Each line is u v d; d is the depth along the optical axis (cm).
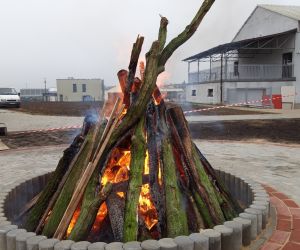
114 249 273
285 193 523
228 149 951
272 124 1695
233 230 310
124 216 333
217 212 370
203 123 1767
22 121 2005
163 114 416
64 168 411
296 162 768
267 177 629
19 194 461
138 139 375
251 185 446
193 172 392
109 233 359
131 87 407
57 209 358
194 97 4247
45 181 521
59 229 339
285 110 2645
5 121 2012
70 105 4038
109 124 395
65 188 370
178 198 354
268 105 2992
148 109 413
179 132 423
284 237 350
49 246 281
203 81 3947
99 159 370
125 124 383
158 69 395
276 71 3441
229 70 4103
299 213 421
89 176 361
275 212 419
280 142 1122
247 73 3534
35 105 4109
